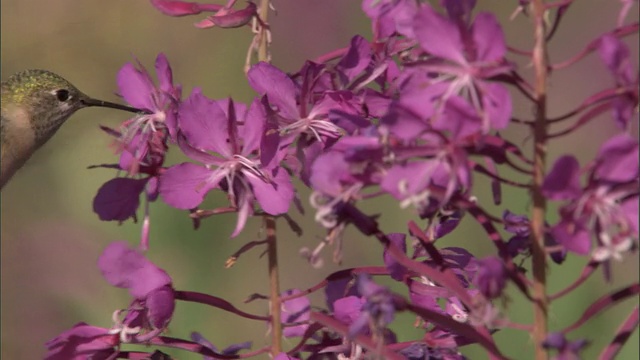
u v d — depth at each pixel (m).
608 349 5.42
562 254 5.53
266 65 6.09
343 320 6.12
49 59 17.50
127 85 6.45
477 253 12.70
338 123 5.79
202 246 13.14
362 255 15.09
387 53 6.29
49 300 15.23
